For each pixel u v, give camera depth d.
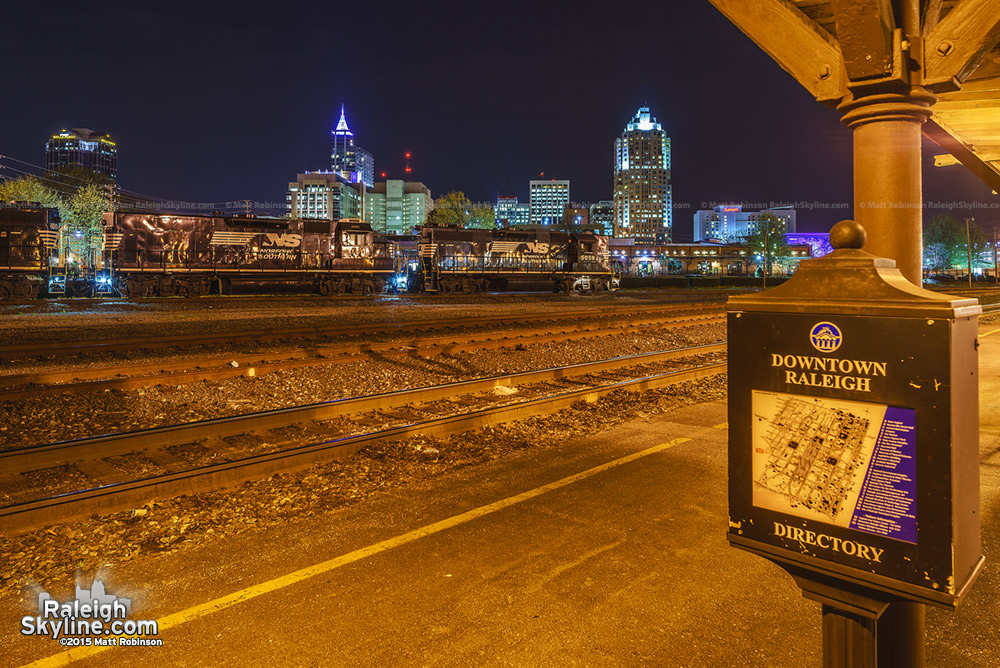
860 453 1.58
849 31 2.00
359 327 13.77
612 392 8.48
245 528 4.12
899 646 1.85
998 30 1.88
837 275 1.66
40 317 16.62
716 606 3.12
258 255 30.12
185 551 3.77
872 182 2.13
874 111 2.09
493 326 15.52
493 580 3.38
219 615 3.03
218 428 6.33
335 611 3.06
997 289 55.00
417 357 11.18
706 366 10.52
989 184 7.02
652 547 3.80
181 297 28.12
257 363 9.96
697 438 6.43
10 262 26.33
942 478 1.46
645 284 59.81
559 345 13.21
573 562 3.60
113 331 13.80
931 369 1.46
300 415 6.92
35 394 7.52
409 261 38.25
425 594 3.23
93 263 43.69
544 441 6.36
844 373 1.61
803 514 1.69
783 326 1.72
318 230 31.66
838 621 1.78
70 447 5.49
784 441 1.73
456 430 6.52
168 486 4.60
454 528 4.10
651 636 2.85
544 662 2.66
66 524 4.15
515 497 4.68
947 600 1.46
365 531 4.05
